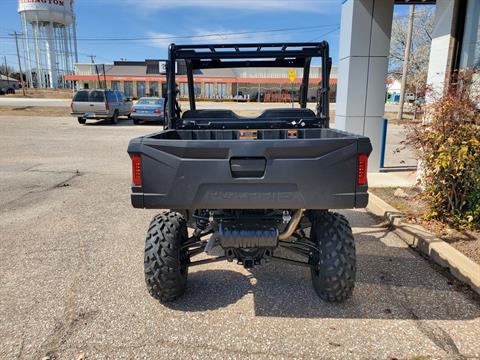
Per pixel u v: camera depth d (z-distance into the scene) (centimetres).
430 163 512
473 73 538
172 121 432
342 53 841
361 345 285
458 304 339
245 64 505
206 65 496
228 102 4644
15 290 362
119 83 5978
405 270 405
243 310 331
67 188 745
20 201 654
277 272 402
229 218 313
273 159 280
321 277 325
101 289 365
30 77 8294
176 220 339
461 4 605
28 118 2352
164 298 334
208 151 280
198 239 346
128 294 356
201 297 352
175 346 284
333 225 325
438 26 651
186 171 284
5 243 473
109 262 423
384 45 798
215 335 297
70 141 1409
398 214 541
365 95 819
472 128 479
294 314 325
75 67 6550
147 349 280
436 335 296
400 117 2286
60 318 318
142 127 1961
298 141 278
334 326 308
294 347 283
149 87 5931
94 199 669
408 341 289
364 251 454
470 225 483
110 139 1470
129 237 496
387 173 845
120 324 310
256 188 284
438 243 435
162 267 322
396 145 1313
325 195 285
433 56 668
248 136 443
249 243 304
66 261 425
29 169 920
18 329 303
